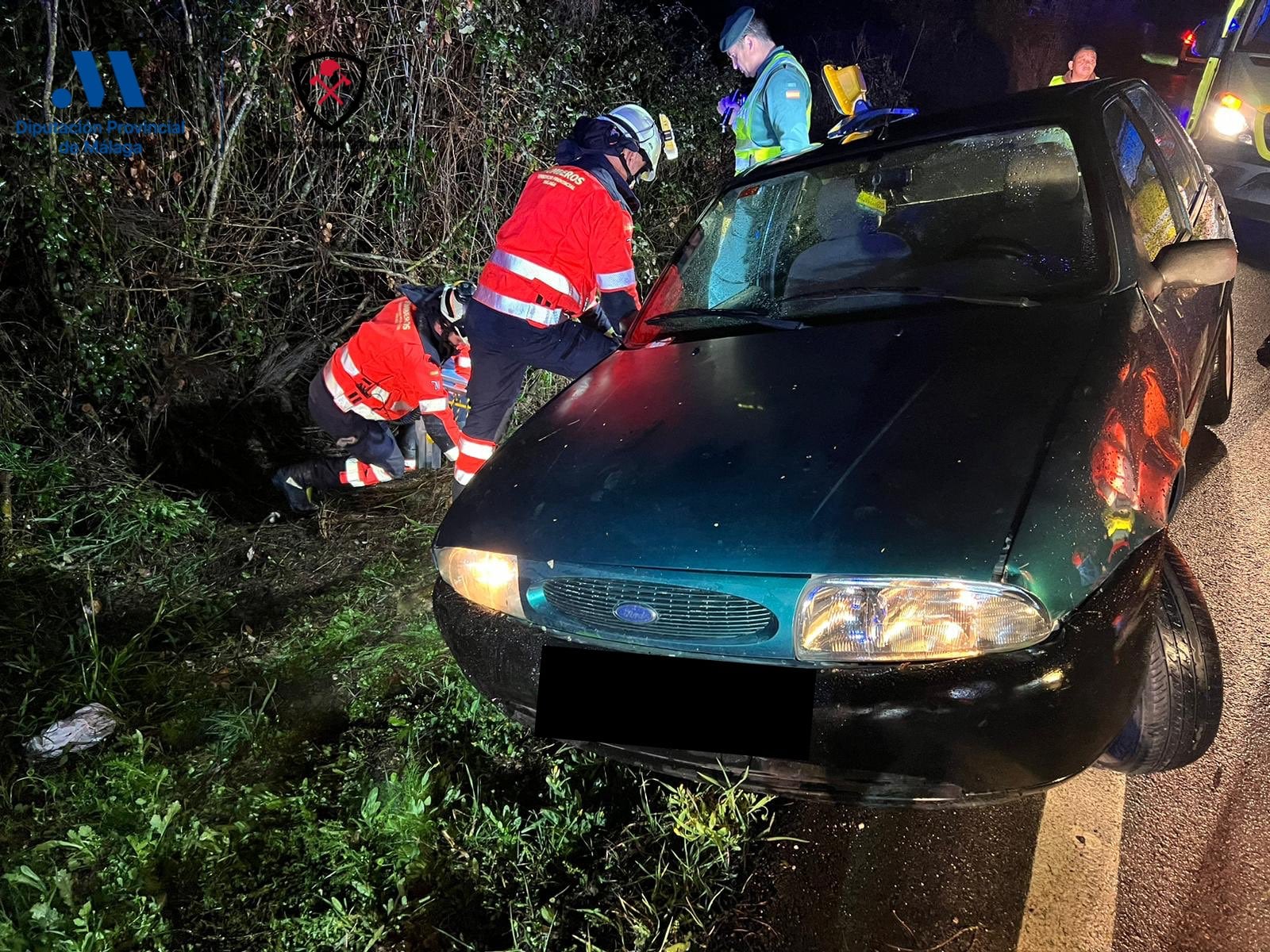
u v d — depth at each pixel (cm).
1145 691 202
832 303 261
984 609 167
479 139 485
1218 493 338
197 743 257
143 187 397
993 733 169
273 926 200
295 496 383
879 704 172
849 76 520
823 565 175
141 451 397
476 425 343
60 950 190
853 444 197
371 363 347
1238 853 200
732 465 201
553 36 538
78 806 228
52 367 381
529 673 206
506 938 199
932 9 1130
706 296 294
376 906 206
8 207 361
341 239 468
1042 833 211
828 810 223
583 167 316
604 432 229
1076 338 214
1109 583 177
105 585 325
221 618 314
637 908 201
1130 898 193
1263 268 591
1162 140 321
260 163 446
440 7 450
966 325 230
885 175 292
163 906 204
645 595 190
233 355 441
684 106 663
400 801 227
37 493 343
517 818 222
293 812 230
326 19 434
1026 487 177
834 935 192
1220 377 356
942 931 190
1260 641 259
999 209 276
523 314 314
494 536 212
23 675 276
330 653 294
